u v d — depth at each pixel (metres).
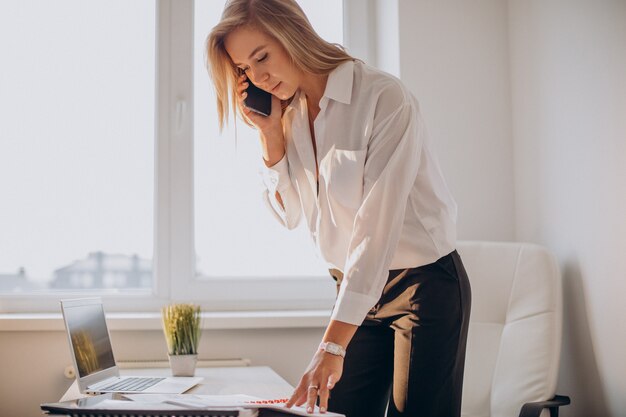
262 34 1.51
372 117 1.44
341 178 1.46
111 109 2.68
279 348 2.47
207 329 2.44
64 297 2.57
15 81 2.63
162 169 2.66
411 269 1.49
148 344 2.40
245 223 2.72
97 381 1.74
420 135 1.43
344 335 1.26
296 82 1.56
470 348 2.25
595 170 2.10
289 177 1.72
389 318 1.53
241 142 2.74
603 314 2.06
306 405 1.21
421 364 1.47
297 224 1.80
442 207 1.51
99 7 2.70
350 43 2.84
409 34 2.60
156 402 1.18
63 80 2.66
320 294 2.73
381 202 1.33
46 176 2.62
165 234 2.64
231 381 1.89
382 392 1.61
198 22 2.75
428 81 2.60
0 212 2.59
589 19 2.12
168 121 2.68
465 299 1.51
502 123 2.64
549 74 2.36
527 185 2.53
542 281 2.16
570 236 2.24
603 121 2.05
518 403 2.06
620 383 1.98
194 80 2.72
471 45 2.64
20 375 2.31
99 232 2.64
